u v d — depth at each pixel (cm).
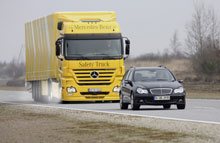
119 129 3578
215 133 3244
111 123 4019
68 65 6950
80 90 6975
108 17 7275
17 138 3184
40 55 8081
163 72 5775
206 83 12588
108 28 7069
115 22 7150
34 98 8619
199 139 2977
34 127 3862
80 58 6962
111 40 7044
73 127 3784
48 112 5388
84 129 3625
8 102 7881
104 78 7012
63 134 3341
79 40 6994
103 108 5944
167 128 3594
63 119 4494
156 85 5441
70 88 6962
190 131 3388
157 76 5719
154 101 5391
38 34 8219
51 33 7400
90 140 3003
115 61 7031
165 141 2914
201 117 4484
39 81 8275
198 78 13738
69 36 6975
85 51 6994
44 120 4453
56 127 3819
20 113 5369
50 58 7438
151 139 3008
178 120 4144
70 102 7456
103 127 3734
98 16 7281
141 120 4216
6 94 11450
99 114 4925
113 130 3519
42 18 7969
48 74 7575
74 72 6969
